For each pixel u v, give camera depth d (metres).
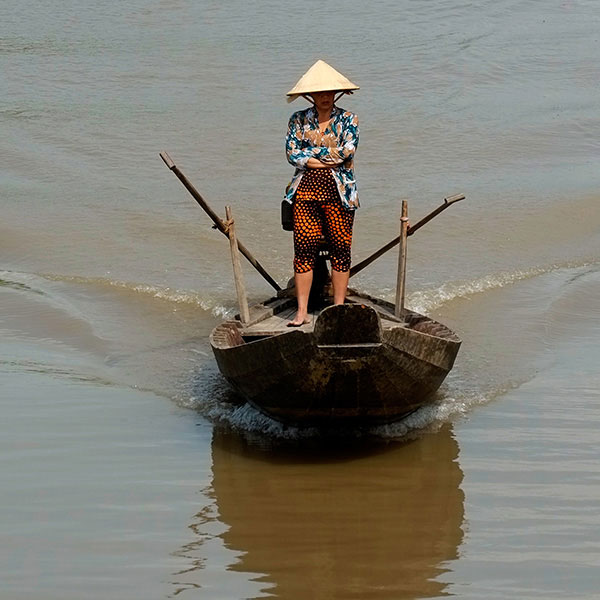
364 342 25.94
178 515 24.78
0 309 38.59
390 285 40.50
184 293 40.28
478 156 55.97
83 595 21.39
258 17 79.94
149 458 27.81
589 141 58.12
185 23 78.50
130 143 57.38
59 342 35.94
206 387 32.44
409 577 22.09
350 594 21.48
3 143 57.47
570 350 34.94
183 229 46.81
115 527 24.14
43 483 26.16
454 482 26.41
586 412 30.22
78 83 66.56
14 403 31.00
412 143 57.62
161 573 22.23
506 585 21.70
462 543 23.42
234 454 28.22
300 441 29.20
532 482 26.23
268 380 27.52
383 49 72.62
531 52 72.69
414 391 28.19
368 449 28.62
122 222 47.69
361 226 46.81
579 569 22.22
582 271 42.25
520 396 31.48
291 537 23.81
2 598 21.20
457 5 83.69
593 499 25.27
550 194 50.69
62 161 55.22
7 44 73.81
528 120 60.88
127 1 84.31
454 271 42.22
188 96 64.19
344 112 29.86
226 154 55.69
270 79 66.75
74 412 30.50
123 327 37.31
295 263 30.44
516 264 43.06
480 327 36.84
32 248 45.03
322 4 83.38
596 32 77.25
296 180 30.16
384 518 24.69
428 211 48.56
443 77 67.69
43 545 23.27
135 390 32.25
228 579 22.03
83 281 41.50
